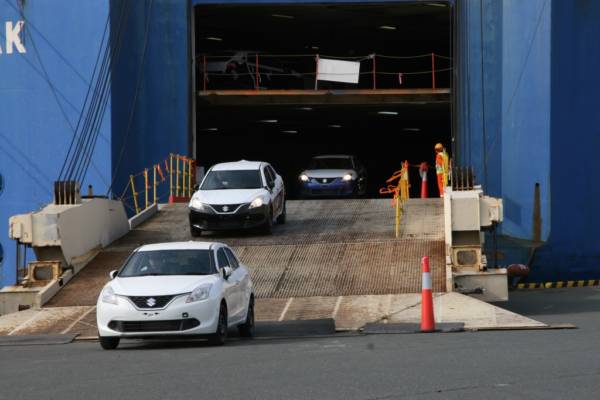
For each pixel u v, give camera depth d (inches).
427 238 1299.2
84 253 1230.9
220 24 2135.8
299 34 2276.1
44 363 689.0
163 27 1857.8
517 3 1697.8
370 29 2215.8
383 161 2982.3
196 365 642.2
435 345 727.1
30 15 1782.7
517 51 1697.8
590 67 1626.5
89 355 741.9
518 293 1437.0
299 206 1638.8
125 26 1827.0
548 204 1614.2
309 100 2012.8
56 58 1774.1
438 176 1626.5
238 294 848.9
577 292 1424.7
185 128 1855.3
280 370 601.9
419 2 1865.2
